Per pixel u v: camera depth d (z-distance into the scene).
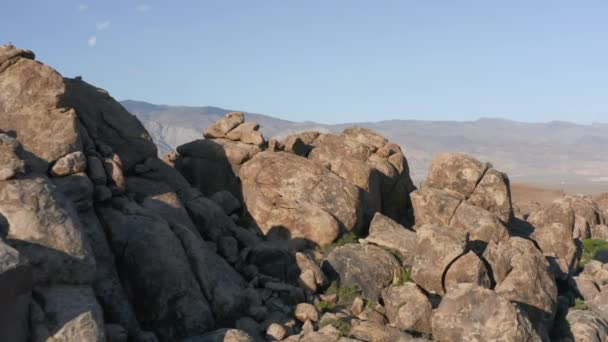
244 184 33.69
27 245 16.67
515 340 20.58
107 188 23.17
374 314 23.98
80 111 28.31
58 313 16.25
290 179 32.53
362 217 32.75
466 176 36.66
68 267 17.08
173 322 20.67
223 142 36.22
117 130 29.14
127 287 21.08
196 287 21.50
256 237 29.89
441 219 33.97
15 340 15.05
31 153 22.56
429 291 25.64
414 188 40.03
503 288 24.75
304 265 26.31
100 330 16.59
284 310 23.61
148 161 29.73
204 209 28.36
